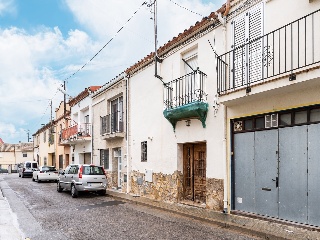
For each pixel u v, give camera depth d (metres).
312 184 7.32
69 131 25.17
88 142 22.66
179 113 11.35
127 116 16.45
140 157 15.09
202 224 8.68
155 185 13.64
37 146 46.38
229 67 9.55
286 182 7.95
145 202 12.56
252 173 8.98
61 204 13.20
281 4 8.12
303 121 7.64
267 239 7.00
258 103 8.75
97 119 21.23
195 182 11.84
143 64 14.97
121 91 17.42
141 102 15.23
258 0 8.71
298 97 7.63
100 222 9.25
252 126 9.09
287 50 7.87
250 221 8.37
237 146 9.56
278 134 8.24
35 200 14.70
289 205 7.84
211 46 10.48
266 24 8.50
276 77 8.06
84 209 11.77
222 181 9.91
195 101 10.55
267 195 8.46
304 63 7.45
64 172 17.64
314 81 6.77
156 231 7.95
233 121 9.73
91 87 22.36
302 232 7.02
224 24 9.90
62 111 32.09
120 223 9.03
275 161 8.29
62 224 9.09
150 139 14.19
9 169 52.38
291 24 7.25
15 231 8.23
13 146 65.12
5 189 20.50
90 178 15.58
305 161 7.51
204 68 10.88
